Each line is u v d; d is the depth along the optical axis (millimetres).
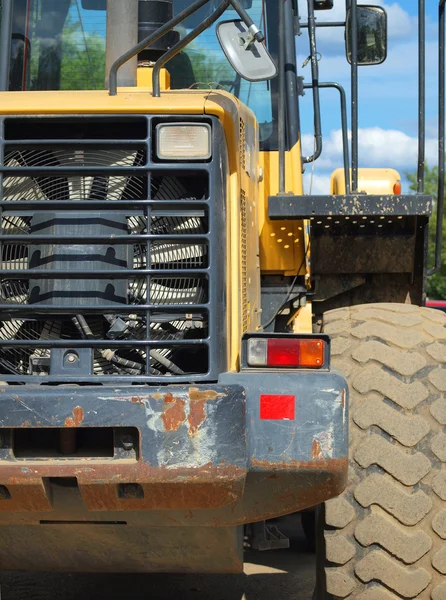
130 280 3420
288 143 4789
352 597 3570
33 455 3205
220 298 3371
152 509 3232
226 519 3404
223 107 3385
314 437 3219
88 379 3285
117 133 3432
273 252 4609
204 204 3346
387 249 4637
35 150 3418
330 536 3584
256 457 3217
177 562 3752
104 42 4961
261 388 3234
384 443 3582
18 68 4941
